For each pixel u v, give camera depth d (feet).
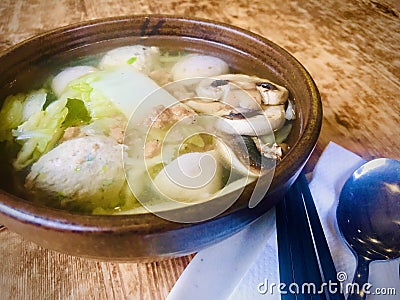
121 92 0.62
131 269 0.52
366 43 0.94
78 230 0.36
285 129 0.57
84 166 0.49
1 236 0.55
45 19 1.02
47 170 0.50
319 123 0.48
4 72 0.60
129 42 0.72
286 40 0.94
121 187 0.49
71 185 0.48
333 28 0.99
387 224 0.55
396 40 0.95
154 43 0.73
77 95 0.62
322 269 0.48
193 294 0.46
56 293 0.49
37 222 0.37
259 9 1.06
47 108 0.61
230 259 0.49
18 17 1.03
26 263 0.52
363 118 0.74
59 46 0.67
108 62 0.69
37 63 0.65
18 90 0.63
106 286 0.50
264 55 0.65
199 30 0.70
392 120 0.74
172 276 0.51
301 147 0.45
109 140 0.53
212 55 0.71
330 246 0.53
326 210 0.56
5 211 0.38
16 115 0.60
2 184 0.51
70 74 0.66
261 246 0.51
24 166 0.54
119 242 0.37
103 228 0.36
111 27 0.70
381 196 0.57
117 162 0.50
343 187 0.58
